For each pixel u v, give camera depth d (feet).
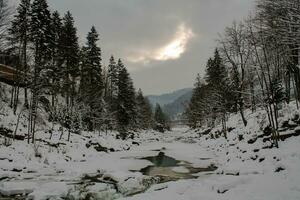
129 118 170.09
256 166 55.88
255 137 79.41
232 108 131.95
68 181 54.54
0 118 88.53
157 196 41.55
